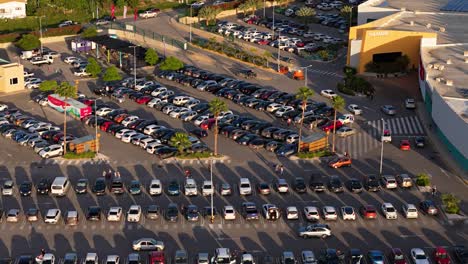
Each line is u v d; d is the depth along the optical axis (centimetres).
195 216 12625
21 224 12519
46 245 11869
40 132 16325
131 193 13638
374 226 12550
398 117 17675
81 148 15300
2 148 15688
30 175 14400
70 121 17300
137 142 15788
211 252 11700
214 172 14575
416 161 15150
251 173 14538
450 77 17088
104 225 12525
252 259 11238
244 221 12700
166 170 14662
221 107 15238
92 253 11250
